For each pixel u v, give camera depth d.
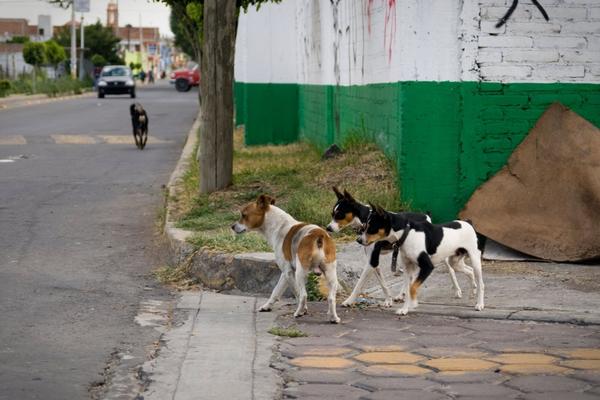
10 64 85.81
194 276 10.77
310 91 22.47
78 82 69.19
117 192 17.31
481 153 12.27
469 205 11.84
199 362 7.33
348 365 7.30
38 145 26.23
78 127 32.84
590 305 9.07
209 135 14.95
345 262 10.36
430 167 12.27
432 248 8.88
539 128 12.20
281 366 7.25
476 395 6.53
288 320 8.82
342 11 17.50
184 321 8.79
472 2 12.14
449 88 12.22
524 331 8.33
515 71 12.25
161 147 26.12
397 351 7.70
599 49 12.30
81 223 14.20
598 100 12.36
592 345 7.86
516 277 10.22
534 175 11.91
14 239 12.90
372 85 14.56
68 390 6.63
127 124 34.53
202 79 15.15
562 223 11.42
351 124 16.64
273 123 25.05
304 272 8.75
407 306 8.95
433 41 12.16
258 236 11.33
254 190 14.61
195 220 12.88
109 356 7.55
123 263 11.65
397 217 8.84
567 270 10.61
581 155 11.84
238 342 7.98
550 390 6.64
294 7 25.09
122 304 9.50
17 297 9.60
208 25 14.84
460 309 9.02
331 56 19.00
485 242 11.52
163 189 17.34
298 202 12.53
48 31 104.75
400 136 12.30
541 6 12.22
